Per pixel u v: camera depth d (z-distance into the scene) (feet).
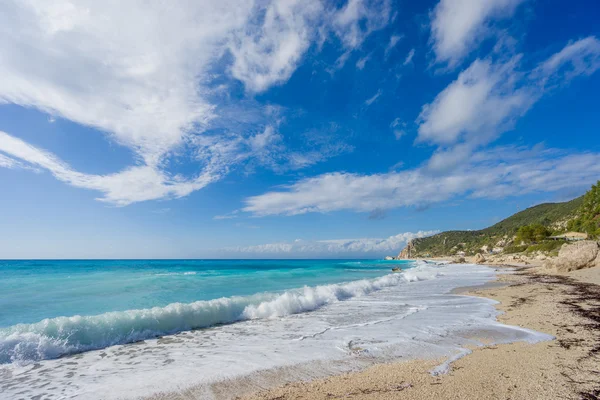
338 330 34.30
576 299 48.96
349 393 17.63
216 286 71.41
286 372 21.81
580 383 17.84
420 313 42.98
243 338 31.60
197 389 19.24
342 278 104.37
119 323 31.63
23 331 26.96
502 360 22.25
